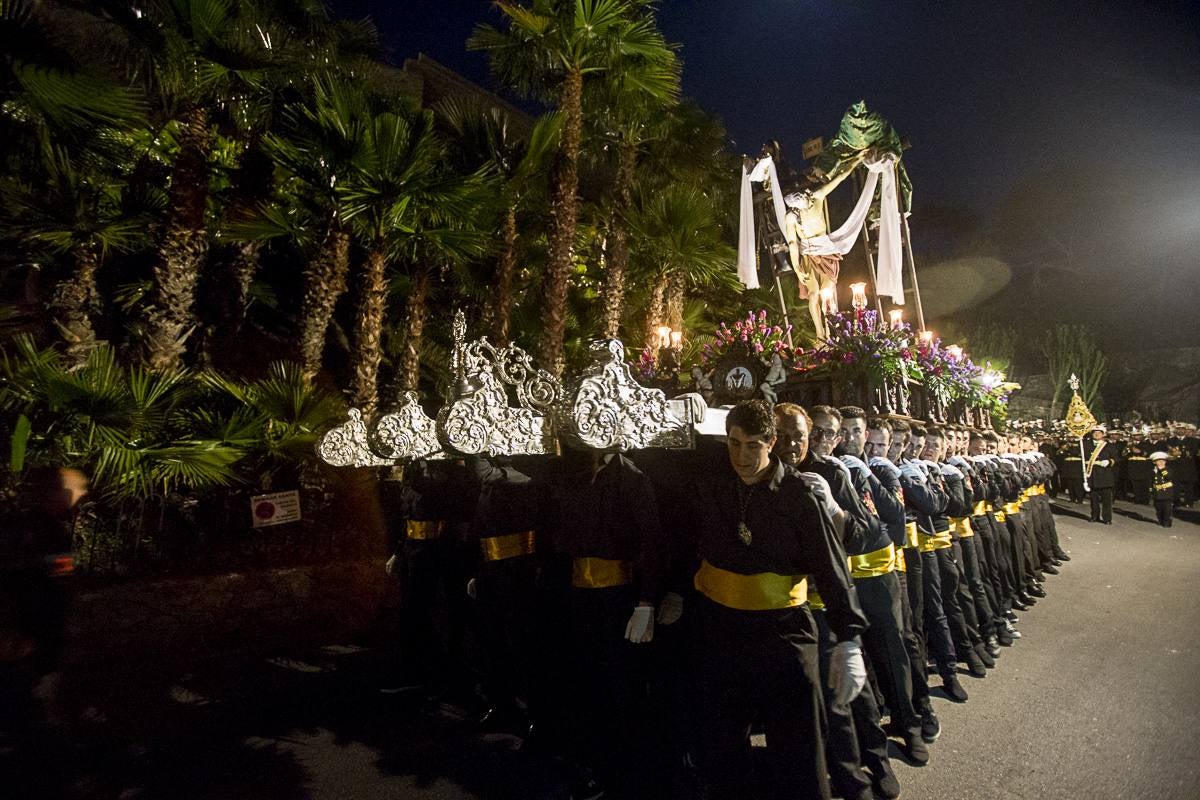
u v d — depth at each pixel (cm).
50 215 694
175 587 577
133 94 704
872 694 346
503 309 962
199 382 712
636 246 1146
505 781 365
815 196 808
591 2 937
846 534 342
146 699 475
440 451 475
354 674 536
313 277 827
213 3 709
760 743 394
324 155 769
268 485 674
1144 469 1648
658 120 1180
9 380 570
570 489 355
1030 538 774
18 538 315
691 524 356
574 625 347
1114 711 424
